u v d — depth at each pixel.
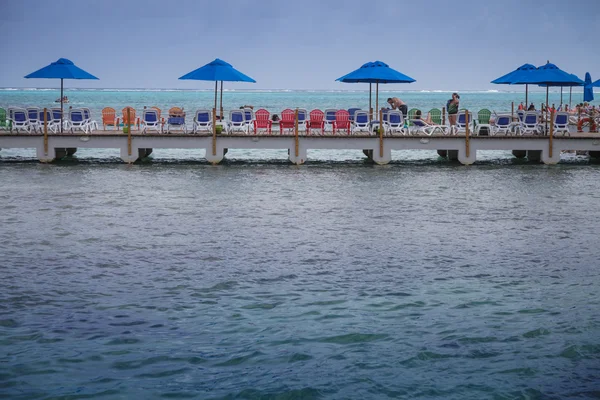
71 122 27.67
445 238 14.89
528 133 28.27
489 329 9.51
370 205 18.77
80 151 33.56
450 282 11.66
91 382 7.88
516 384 7.89
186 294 10.96
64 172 24.88
